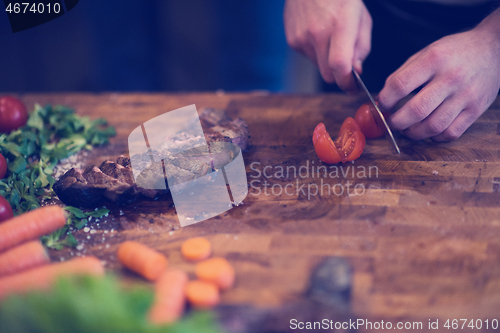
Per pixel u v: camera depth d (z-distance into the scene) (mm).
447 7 1073
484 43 946
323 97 1094
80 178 915
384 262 837
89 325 757
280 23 1501
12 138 998
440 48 938
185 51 1586
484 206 887
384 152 973
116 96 1128
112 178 914
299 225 880
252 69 1608
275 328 801
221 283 820
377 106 965
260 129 1032
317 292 818
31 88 1489
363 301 810
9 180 936
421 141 988
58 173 970
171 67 1625
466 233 859
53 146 1003
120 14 1503
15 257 831
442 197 901
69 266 819
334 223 879
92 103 1112
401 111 953
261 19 1498
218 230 880
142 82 1636
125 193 910
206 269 823
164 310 792
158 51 1610
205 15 1492
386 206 895
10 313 760
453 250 844
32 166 968
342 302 810
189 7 1486
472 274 824
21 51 1417
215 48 1565
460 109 946
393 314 801
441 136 972
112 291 773
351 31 983
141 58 1605
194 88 1646
